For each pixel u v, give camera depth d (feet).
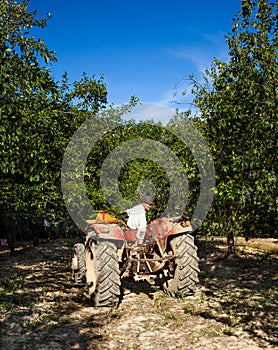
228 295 18.63
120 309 17.10
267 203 20.21
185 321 15.24
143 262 18.86
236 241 35.81
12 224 37.47
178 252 18.26
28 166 19.98
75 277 22.90
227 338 13.33
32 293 20.43
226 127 20.65
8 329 14.66
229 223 23.16
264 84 18.89
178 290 18.37
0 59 14.97
